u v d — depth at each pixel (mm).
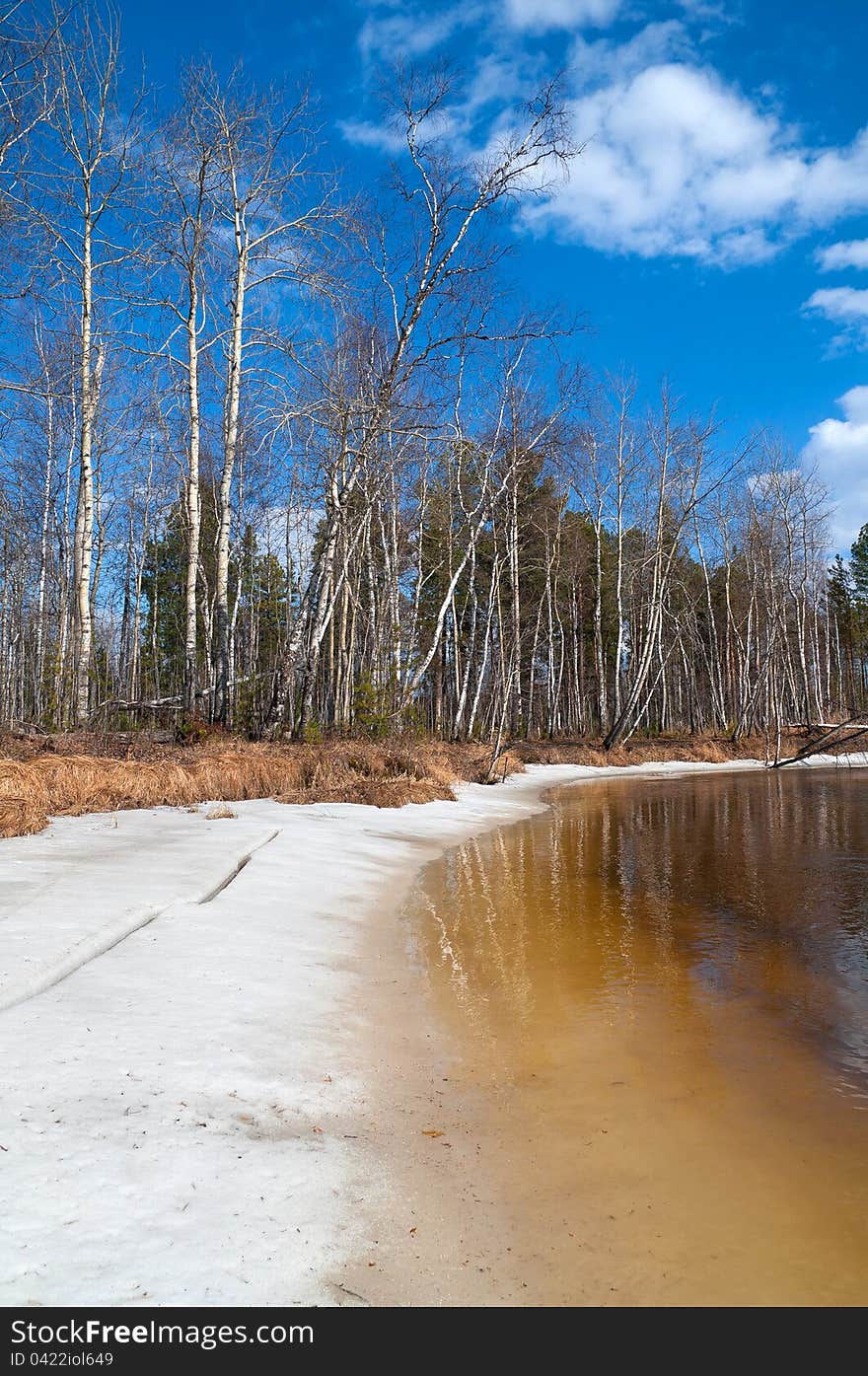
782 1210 2943
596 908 7773
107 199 16094
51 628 25438
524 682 42500
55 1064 3471
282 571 30547
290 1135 3225
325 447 18547
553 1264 2600
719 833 13164
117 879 6824
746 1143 3428
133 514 30297
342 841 10695
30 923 5266
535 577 38750
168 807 12062
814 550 41375
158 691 27219
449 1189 2992
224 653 17703
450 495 24312
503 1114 3645
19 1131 2914
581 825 14406
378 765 17422
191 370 17469
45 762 11859
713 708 42875
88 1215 2510
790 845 11859
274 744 17016
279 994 4777
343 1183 2945
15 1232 2383
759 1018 4922
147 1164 2832
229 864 7910
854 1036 4656
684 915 7523
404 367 17672
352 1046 4246
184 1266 2352
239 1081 3600
